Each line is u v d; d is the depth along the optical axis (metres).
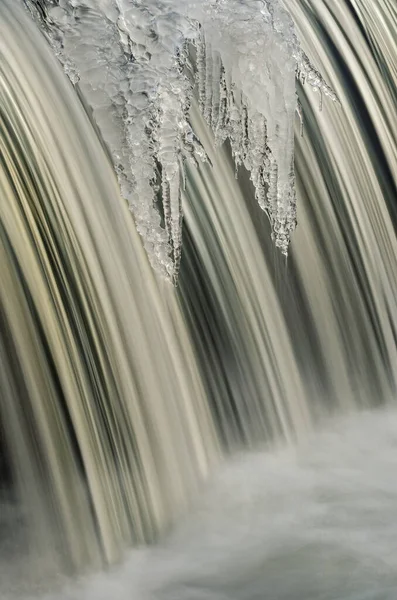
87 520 7.30
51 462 7.12
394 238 12.41
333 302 11.02
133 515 7.70
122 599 7.11
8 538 6.86
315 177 11.34
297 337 10.37
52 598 6.99
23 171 7.71
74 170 8.30
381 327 11.65
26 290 7.23
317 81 10.68
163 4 9.54
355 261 11.54
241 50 10.06
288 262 10.56
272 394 9.77
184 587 7.36
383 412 11.05
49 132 8.23
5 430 6.84
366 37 13.49
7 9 8.79
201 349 9.05
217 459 8.86
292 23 10.56
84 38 8.96
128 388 7.96
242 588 7.43
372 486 9.20
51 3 8.95
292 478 9.19
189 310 9.05
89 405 7.52
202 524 8.23
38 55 8.67
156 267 8.85
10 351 6.96
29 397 7.04
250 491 8.78
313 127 11.58
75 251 7.89
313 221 11.14
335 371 10.77
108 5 9.16
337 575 7.62
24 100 8.16
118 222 8.60
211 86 10.14
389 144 12.91
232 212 10.10
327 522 8.45
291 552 7.94
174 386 8.52
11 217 7.37
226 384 9.22
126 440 7.79
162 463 8.12
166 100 9.23
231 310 9.56
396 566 7.73
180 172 9.13
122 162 8.93
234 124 10.27
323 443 10.01
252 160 10.32
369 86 13.03
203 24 9.93
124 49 9.13
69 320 7.55
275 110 10.25
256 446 9.40
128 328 8.18
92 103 8.92
